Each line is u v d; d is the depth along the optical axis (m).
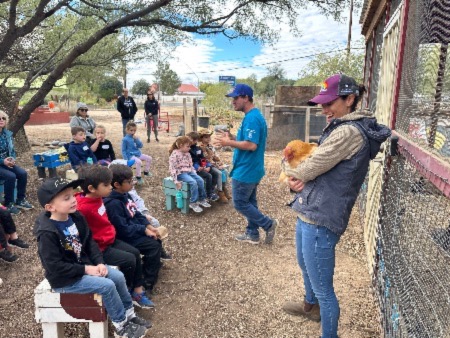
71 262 2.65
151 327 3.02
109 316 2.84
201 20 7.88
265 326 3.09
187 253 4.38
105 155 6.88
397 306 2.45
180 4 7.70
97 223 3.12
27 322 3.07
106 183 3.03
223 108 22.56
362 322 3.11
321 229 2.39
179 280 3.79
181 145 5.50
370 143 2.25
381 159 3.54
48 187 2.49
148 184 7.12
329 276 2.49
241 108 4.26
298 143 2.78
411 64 2.98
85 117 8.05
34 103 7.42
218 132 4.25
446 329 1.97
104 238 3.14
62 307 2.63
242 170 4.25
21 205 5.52
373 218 4.02
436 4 2.64
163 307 3.34
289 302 3.27
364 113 2.31
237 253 4.40
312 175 2.29
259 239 4.68
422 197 2.32
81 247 2.78
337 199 2.32
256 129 4.10
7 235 4.24
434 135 2.44
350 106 2.36
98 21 9.38
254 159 4.22
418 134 2.67
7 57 8.87
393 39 3.86
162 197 6.37
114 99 44.12
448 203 2.25
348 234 4.92
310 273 2.52
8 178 5.24
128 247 3.26
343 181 2.29
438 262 2.25
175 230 5.04
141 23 7.66
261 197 6.53
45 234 2.50
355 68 18.44
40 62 9.39
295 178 2.34
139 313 3.24
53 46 9.70
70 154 6.25
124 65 10.96
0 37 8.27
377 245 3.45
